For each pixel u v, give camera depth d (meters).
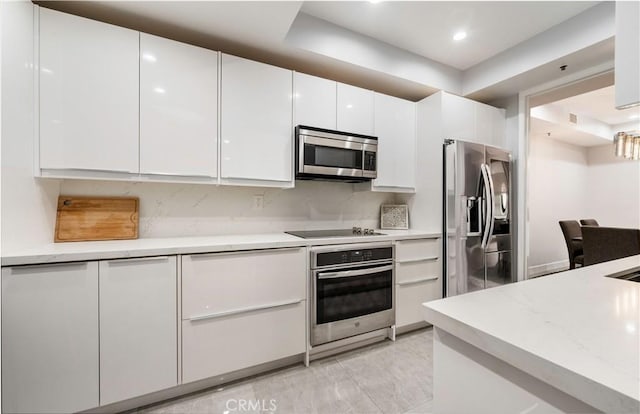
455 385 0.73
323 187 2.71
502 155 2.81
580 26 2.07
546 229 5.16
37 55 1.48
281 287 1.88
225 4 1.64
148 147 1.72
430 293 2.53
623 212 5.46
